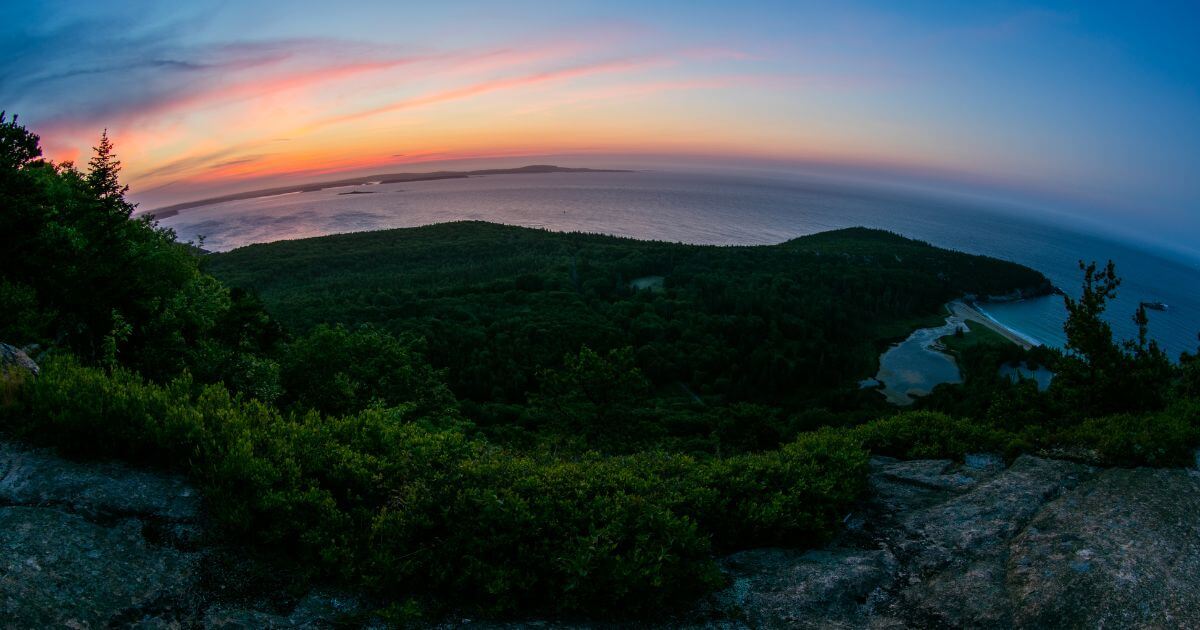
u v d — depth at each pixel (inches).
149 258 455.2
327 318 2583.7
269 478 203.6
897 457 341.7
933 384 3179.1
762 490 259.1
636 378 722.2
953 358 3575.3
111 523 184.7
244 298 754.8
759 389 2834.6
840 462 287.7
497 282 3750.0
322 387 633.0
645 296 3978.8
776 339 3366.1
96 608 153.4
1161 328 4995.1
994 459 319.9
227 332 681.0
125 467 211.6
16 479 191.5
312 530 193.8
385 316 2728.8
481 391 2172.7
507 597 188.9
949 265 5590.6
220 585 174.7
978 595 195.6
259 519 198.8
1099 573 192.7
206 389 253.0
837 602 200.7
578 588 193.5
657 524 214.1
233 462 203.0
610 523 209.6
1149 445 278.5
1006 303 5300.2
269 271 4069.9
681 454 301.0
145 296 443.5
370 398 637.9
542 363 2418.8
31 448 208.5
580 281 4158.5
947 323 4320.9
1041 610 181.5
